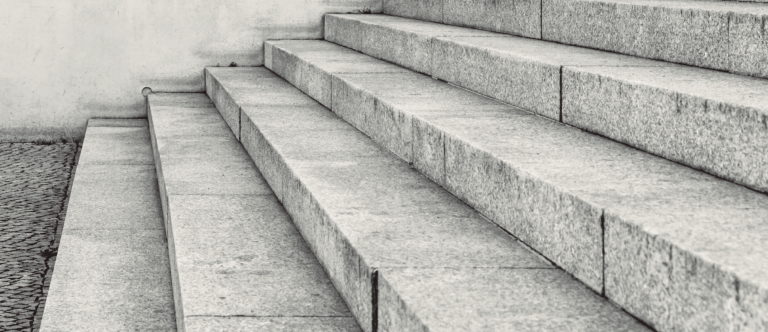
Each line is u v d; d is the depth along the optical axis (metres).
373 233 3.81
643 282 2.81
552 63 4.88
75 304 4.70
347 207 4.21
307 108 7.09
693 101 3.69
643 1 5.52
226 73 9.43
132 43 9.91
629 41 5.35
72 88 9.86
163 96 9.77
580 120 4.61
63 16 9.74
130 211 6.50
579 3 5.88
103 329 4.37
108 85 9.93
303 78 7.89
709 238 2.71
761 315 2.29
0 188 7.67
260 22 10.11
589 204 3.13
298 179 4.80
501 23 7.03
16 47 9.70
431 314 2.90
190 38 10.02
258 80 8.84
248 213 5.20
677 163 3.82
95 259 5.43
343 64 7.48
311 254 4.48
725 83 4.06
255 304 3.80
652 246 2.76
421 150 4.88
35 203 7.20
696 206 3.10
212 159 6.65
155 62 9.99
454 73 6.21
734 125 3.45
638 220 2.90
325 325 3.58
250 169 6.34
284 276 4.15
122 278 5.11
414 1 9.04
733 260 2.49
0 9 9.62
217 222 5.01
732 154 3.47
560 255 3.36
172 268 4.87
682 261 2.61
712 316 2.48
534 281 3.22
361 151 5.48
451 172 4.45
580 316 2.88
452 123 4.74
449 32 7.08
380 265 3.40
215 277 4.12
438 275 3.29
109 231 6.01
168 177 6.06
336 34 9.59
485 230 3.88
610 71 4.53
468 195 4.25
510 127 4.65
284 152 5.42
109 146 8.59
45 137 9.88
